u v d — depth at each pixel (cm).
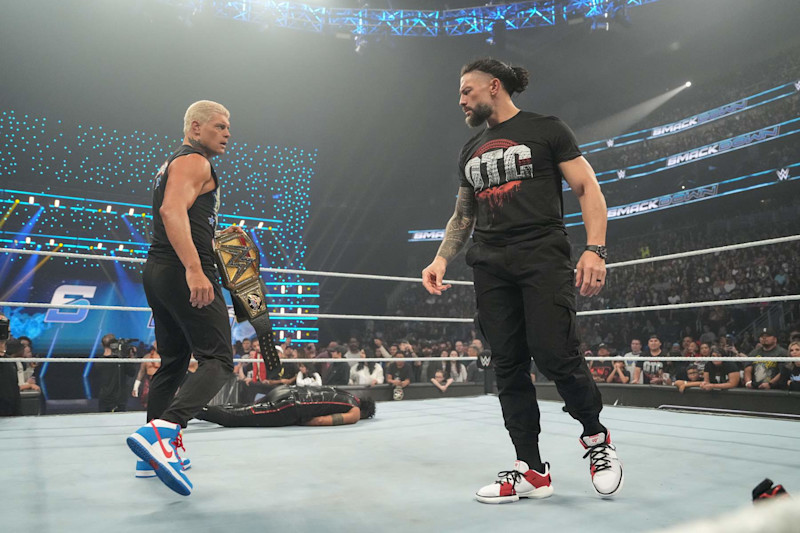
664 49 1597
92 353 1161
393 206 1872
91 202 1245
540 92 1852
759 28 1463
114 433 260
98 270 1210
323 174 1789
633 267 1491
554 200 162
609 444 160
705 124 1563
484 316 167
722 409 395
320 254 1797
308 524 127
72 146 1281
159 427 146
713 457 204
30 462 195
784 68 1422
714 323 1146
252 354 612
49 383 1071
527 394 162
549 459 204
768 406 374
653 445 229
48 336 1130
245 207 1500
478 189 170
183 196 167
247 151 1521
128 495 153
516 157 161
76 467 188
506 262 160
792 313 1099
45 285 1157
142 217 1303
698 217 1545
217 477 174
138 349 1033
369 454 213
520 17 1351
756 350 581
